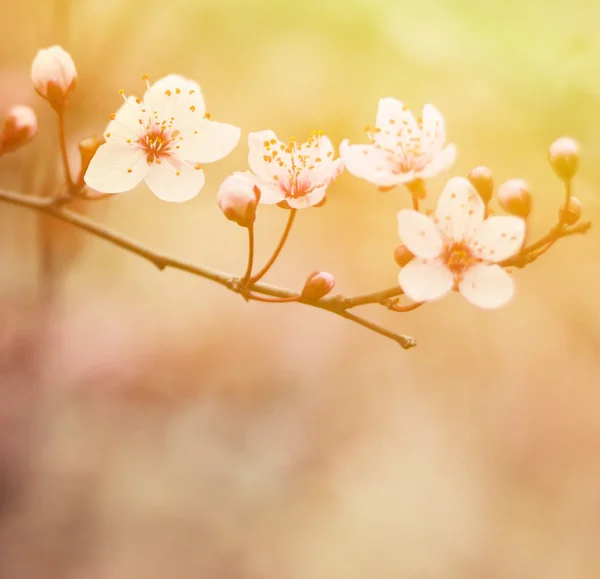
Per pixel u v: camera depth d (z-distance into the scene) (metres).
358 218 0.97
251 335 1.05
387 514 0.96
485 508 0.97
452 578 0.91
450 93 0.50
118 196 0.86
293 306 1.07
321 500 0.96
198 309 1.04
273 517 0.93
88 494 0.87
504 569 0.93
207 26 0.58
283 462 0.98
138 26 0.61
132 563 0.84
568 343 0.98
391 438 1.02
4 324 0.78
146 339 0.99
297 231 1.05
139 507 0.89
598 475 0.98
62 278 0.69
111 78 0.64
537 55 0.46
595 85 0.46
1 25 0.65
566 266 0.87
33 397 0.81
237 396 1.01
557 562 0.93
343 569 0.91
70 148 0.58
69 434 0.89
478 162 0.54
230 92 0.70
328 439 1.01
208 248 1.06
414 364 1.06
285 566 0.90
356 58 0.52
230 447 0.97
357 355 1.06
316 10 0.49
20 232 0.81
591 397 1.01
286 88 0.66
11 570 0.78
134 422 0.95
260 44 0.58
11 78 0.63
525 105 0.47
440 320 1.06
